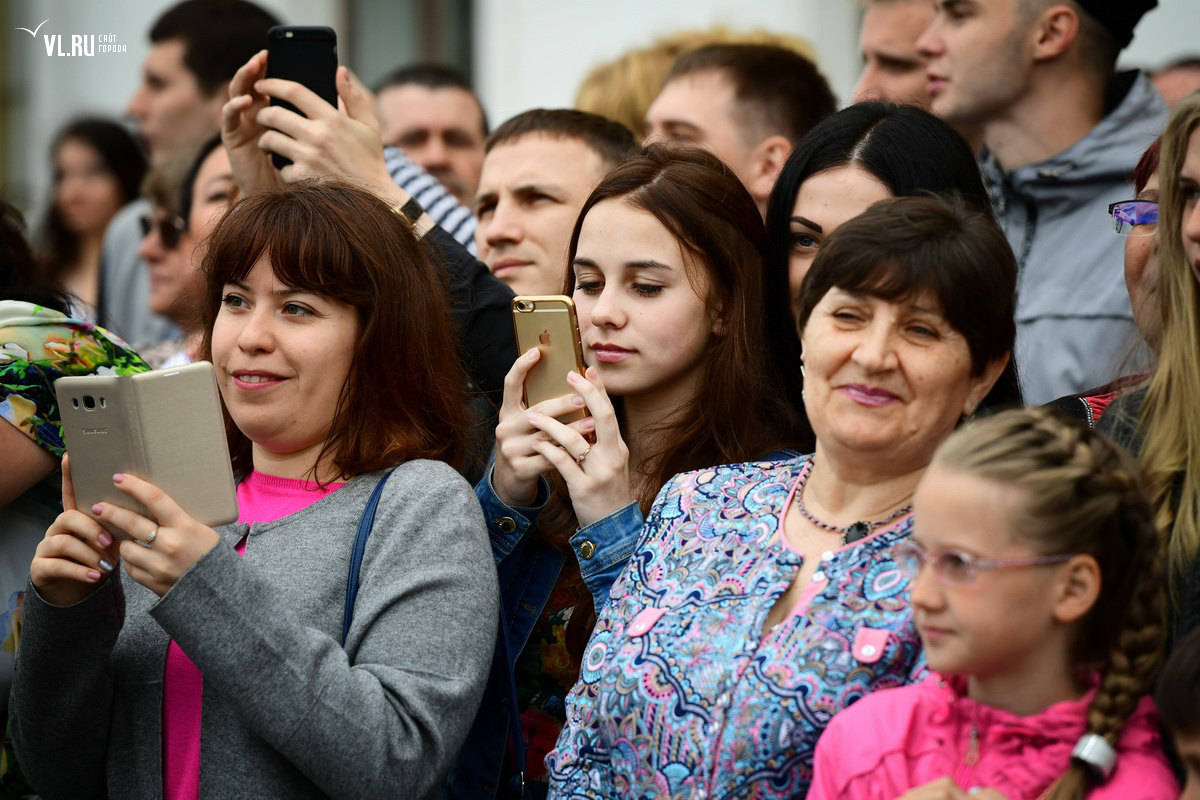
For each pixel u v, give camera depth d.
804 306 5.15
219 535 5.13
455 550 5.46
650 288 6.27
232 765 5.26
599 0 15.12
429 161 11.99
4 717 6.55
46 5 18.12
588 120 8.95
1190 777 4.02
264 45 13.16
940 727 4.45
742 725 4.74
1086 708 4.27
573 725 5.30
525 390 6.22
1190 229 4.91
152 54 13.16
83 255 14.47
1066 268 8.62
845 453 4.99
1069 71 8.73
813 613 4.87
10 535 6.68
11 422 6.47
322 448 5.79
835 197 6.40
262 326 5.66
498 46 15.83
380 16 17.08
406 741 5.09
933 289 4.84
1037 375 8.55
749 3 14.43
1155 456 5.02
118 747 5.52
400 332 5.85
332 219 5.74
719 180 6.38
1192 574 4.52
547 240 8.65
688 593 5.18
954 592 4.19
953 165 6.46
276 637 4.99
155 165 13.22
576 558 6.32
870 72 10.64
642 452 6.55
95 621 5.35
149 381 5.07
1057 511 4.13
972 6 8.78
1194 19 12.55
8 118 18.61
